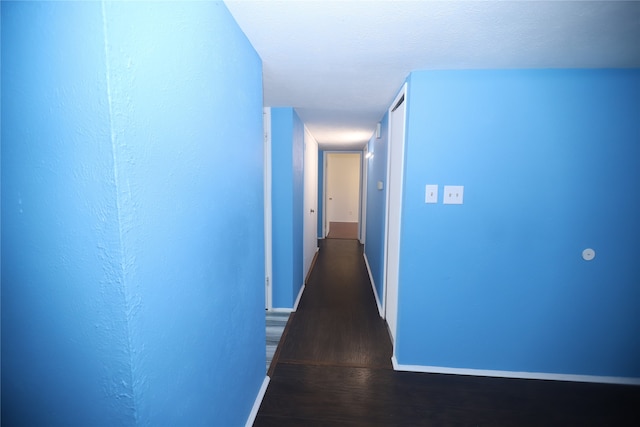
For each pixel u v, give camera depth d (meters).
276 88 1.93
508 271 1.71
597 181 1.60
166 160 0.71
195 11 0.82
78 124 0.56
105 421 0.66
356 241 5.80
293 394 1.63
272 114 2.52
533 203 1.64
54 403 0.68
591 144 1.58
